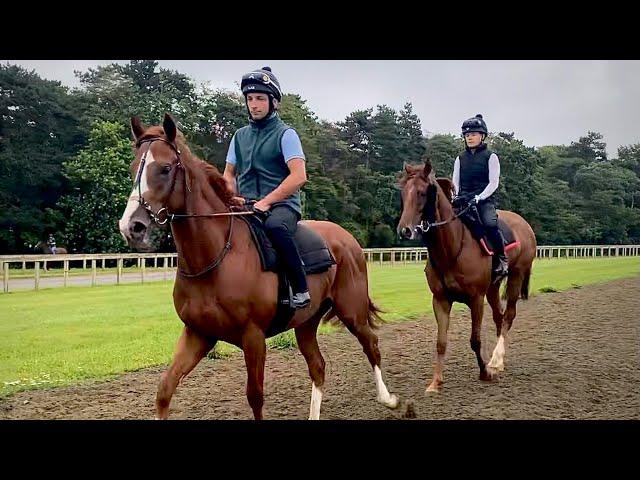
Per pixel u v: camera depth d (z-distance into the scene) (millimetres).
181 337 4000
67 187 35781
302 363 7199
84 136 37625
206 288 3832
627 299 14211
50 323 9391
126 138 35812
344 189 42938
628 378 6418
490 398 5621
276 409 5316
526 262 7875
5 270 14242
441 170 49812
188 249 3781
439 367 5949
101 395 5664
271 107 4352
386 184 45500
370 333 5211
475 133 6766
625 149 78125
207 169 3939
